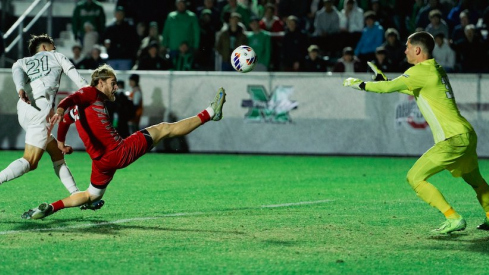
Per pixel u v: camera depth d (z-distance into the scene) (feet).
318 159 185.06
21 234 84.94
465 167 85.92
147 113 200.23
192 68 217.56
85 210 102.58
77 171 155.74
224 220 95.96
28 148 96.99
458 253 77.46
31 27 256.32
